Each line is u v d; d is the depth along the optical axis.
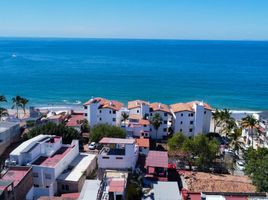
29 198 58.00
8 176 56.28
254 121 102.00
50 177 63.03
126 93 196.50
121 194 51.41
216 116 109.75
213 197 53.81
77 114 126.88
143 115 106.38
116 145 74.56
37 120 112.19
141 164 77.31
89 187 54.88
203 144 81.94
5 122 95.44
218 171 81.50
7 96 183.75
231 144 99.38
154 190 58.78
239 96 195.25
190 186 67.94
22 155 65.19
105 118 106.62
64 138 87.44
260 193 57.78
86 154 77.81
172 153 86.38
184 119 107.81
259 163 67.25
